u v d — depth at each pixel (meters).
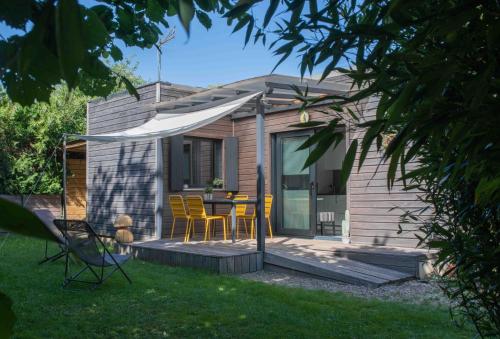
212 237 9.59
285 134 9.65
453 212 1.62
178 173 9.67
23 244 9.04
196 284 5.82
